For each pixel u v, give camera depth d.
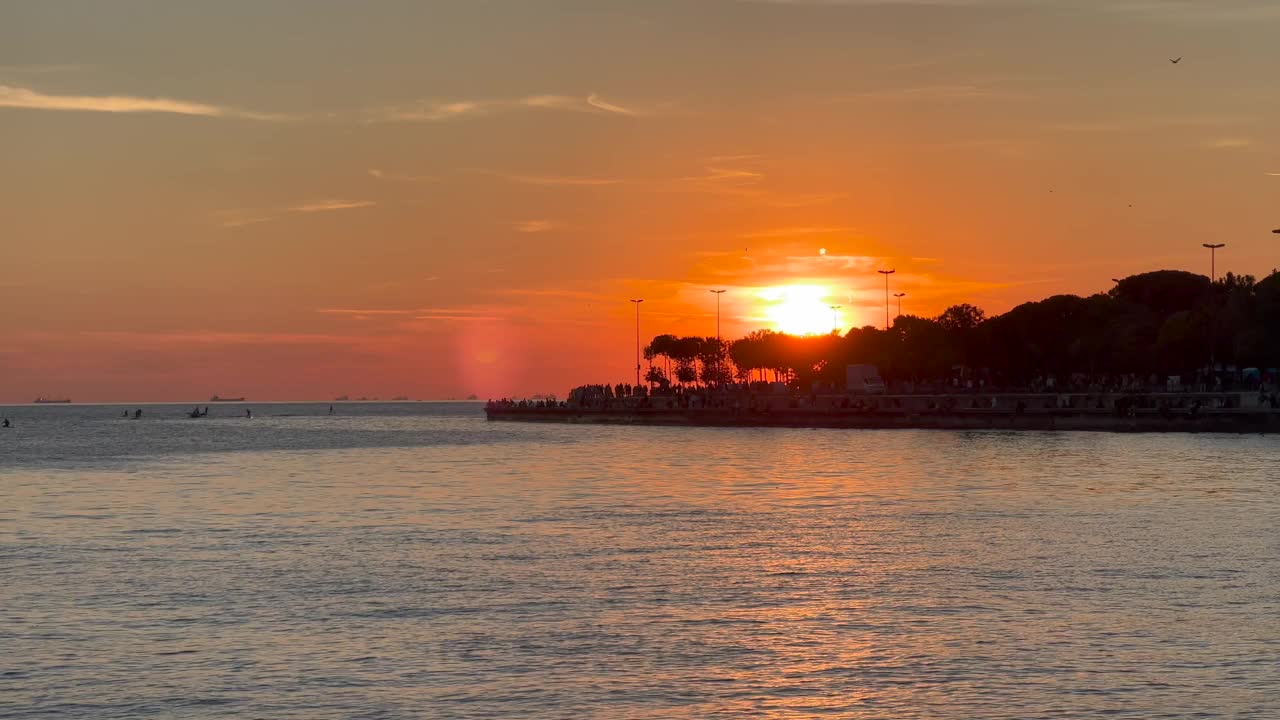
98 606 39.84
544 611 38.81
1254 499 72.56
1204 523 60.62
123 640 34.84
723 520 64.62
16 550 53.53
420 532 59.59
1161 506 69.06
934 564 47.88
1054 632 35.19
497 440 181.88
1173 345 185.12
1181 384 192.12
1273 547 51.81
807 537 56.88
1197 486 81.62
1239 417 149.62
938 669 31.25
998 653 32.78
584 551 52.38
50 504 76.12
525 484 91.44
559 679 30.55
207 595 41.75
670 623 36.97
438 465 117.38
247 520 65.69
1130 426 159.62
